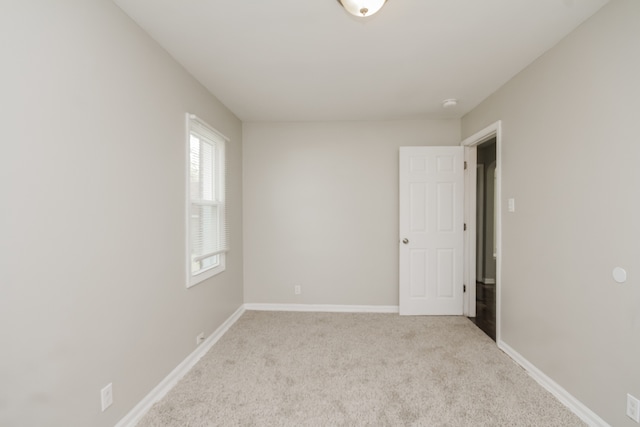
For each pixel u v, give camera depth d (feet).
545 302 6.63
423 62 7.09
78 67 4.28
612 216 5.01
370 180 11.55
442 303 11.01
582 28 5.58
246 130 11.80
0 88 3.30
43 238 3.79
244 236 11.89
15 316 3.49
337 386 6.57
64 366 4.10
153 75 6.10
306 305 11.76
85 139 4.42
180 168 7.14
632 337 4.68
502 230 8.34
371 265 11.58
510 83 7.97
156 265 6.20
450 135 11.36
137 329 5.60
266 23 5.59
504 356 7.92
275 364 7.55
